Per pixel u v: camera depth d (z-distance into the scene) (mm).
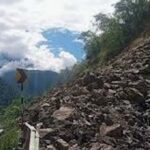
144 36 34062
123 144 12172
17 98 32969
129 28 37531
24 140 13672
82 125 13672
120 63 25047
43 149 12062
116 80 19219
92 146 12000
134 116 14711
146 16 37750
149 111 15430
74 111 15078
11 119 21531
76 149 12055
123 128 13297
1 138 14680
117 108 15430
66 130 13484
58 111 15391
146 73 19984
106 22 44812
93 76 19781
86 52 44781
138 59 23188
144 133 13430
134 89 16797
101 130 13047
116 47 36500
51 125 14258
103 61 36469
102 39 42156
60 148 12234
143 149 12062
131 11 39000
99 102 16234
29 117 17828
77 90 19047
